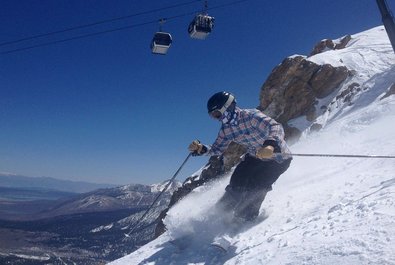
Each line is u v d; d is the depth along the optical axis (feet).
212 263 15.14
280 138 16.98
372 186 16.83
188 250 17.30
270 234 15.52
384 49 69.26
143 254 19.53
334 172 22.80
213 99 18.02
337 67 62.64
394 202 13.07
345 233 12.02
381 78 53.88
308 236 13.10
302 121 59.31
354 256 10.36
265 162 18.04
